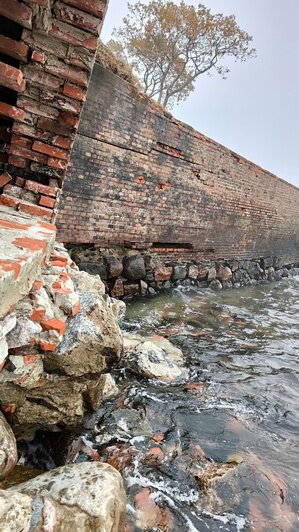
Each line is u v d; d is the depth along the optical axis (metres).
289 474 2.47
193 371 3.82
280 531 1.98
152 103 5.56
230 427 2.91
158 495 2.05
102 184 5.23
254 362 4.45
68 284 2.02
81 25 2.19
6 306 1.25
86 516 1.24
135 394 3.11
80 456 2.21
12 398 1.69
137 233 6.17
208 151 7.28
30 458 1.93
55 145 2.46
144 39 15.80
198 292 7.66
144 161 5.81
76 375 1.85
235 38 15.09
